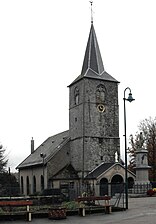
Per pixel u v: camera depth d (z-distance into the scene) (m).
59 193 36.12
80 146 51.31
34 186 57.78
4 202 21.31
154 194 38.38
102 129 52.25
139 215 20.64
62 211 21.14
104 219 19.89
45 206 26.50
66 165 53.03
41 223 19.44
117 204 26.28
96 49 56.03
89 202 26.11
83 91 52.19
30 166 59.12
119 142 53.19
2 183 55.09
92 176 47.62
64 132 63.44
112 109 53.69
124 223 17.53
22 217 21.75
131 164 64.12
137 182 42.75
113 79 54.56
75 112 54.00
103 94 53.56
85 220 19.94
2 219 21.42
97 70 54.44
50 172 51.69
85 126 51.09
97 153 51.12
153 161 60.72
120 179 48.22
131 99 26.86
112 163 49.31
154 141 61.59
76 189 39.47
